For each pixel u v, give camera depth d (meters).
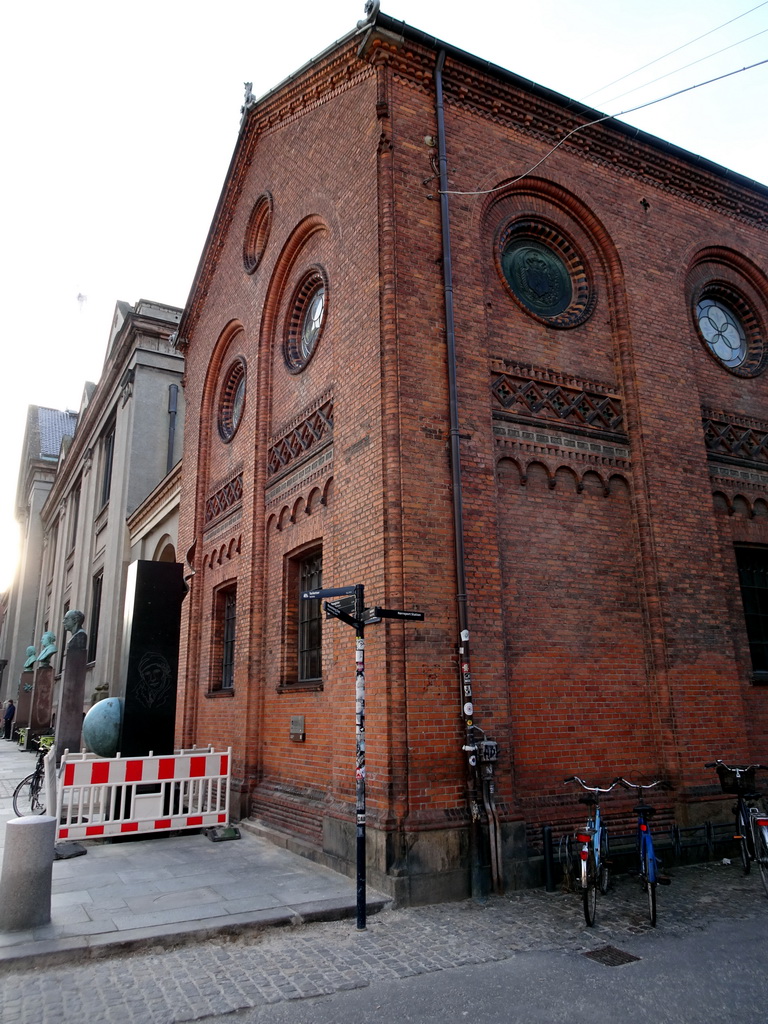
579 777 8.79
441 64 9.95
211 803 11.66
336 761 8.72
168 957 5.98
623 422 10.63
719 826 9.27
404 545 8.08
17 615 50.69
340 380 9.72
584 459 10.02
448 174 9.76
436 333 8.98
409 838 7.31
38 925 6.38
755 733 10.45
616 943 6.20
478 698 8.04
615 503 10.16
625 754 9.20
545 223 10.95
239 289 14.70
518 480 9.40
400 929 6.57
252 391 13.30
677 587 10.01
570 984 5.34
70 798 9.95
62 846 9.48
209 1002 5.12
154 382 24.83
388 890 7.23
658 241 11.73
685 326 11.53
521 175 10.52
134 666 11.45
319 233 11.70
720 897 7.59
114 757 11.53
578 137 11.23
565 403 10.17
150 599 11.79
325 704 9.62
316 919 6.79
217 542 14.55
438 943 6.22
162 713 11.52
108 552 25.31
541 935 6.40
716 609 10.26
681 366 11.23
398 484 8.21
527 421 9.66
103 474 29.69
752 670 10.81
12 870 6.41
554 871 7.97
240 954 6.04
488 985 5.35
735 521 11.35
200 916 6.68
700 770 9.41
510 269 10.55
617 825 8.78
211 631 14.31
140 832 10.21
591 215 11.13
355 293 9.59
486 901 7.36
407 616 7.05
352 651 8.60
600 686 9.27
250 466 12.88
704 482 10.84
